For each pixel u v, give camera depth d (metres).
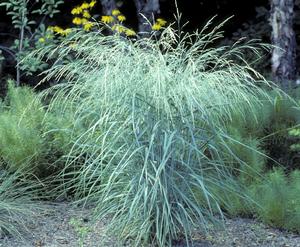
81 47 5.79
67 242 5.91
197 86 5.35
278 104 7.80
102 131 5.58
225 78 5.66
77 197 6.75
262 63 10.95
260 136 7.76
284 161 7.76
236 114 6.80
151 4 10.66
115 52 5.46
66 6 12.45
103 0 10.63
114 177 5.35
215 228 5.92
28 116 7.42
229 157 6.65
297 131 6.99
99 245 5.75
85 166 6.15
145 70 5.43
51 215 6.55
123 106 5.28
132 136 5.43
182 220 5.45
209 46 12.59
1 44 12.32
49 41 9.63
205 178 5.58
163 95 5.16
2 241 5.95
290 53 9.66
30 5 12.34
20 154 7.00
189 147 5.41
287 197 6.42
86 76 5.72
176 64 5.51
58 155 7.12
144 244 5.62
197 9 12.98
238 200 6.51
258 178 6.89
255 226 6.37
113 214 6.17
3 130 7.16
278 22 9.63
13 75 11.88
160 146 5.34
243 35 11.80
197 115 5.38
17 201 6.52
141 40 5.61
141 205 5.42
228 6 12.93
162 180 5.34
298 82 8.98
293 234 6.29
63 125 7.08
